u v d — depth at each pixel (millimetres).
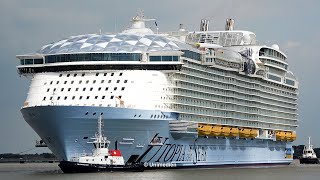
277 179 137750
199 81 154750
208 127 157875
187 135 149625
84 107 130250
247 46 188875
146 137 138250
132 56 140375
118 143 135375
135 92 137875
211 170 157375
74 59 140625
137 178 122000
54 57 142750
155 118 137875
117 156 133500
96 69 140125
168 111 141750
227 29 199375
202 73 156250
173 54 141625
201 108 156000
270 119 192875
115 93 137500
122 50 140250
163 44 146125
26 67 146000
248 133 177750
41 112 132750
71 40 147625
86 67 140375
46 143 139500
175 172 141250
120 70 140000
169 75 144125
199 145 157625
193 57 152125
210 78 159500
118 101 136250
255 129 183500
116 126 133500
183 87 148250
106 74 140125
